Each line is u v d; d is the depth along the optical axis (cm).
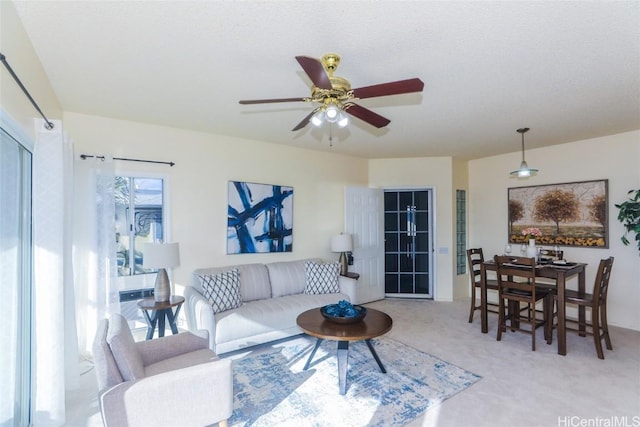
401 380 282
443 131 411
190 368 194
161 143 383
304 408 242
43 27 191
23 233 223
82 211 332
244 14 178
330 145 484
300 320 299
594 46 211
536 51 218
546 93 290
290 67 241
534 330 350
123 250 359
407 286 589
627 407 242
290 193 487
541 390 266
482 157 574
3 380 192
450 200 562
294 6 171
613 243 429
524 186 522
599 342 326
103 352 180
